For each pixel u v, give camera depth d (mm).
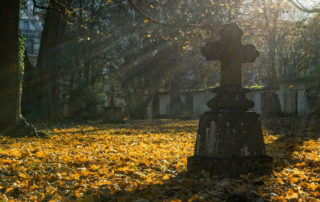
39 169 5547
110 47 33000
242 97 5445
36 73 21203
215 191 4102
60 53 21922
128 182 4555
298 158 6352
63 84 32969
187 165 5492
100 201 3820
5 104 11070
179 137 11188
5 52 11312
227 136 5164
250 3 19484
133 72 33031
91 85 32406
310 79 22703
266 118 23156
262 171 5105
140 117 32656
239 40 5641
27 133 11242
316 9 11492
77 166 5879
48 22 21438
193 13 17125
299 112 23406
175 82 35531
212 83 40500
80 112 28938
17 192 4152
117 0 25312
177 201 3588
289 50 31219
